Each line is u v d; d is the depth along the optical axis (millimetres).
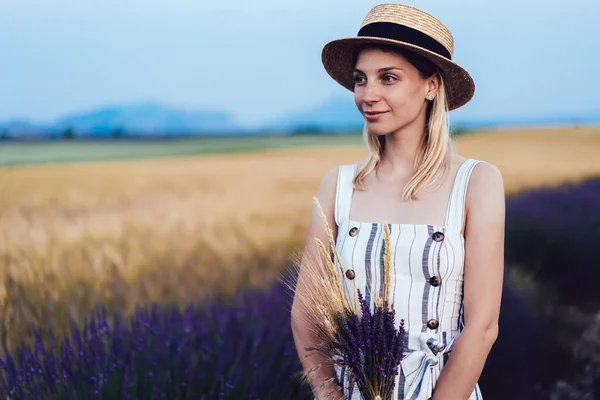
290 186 18047
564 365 4457
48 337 3879
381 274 1943
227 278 5832
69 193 14930
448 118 2064
